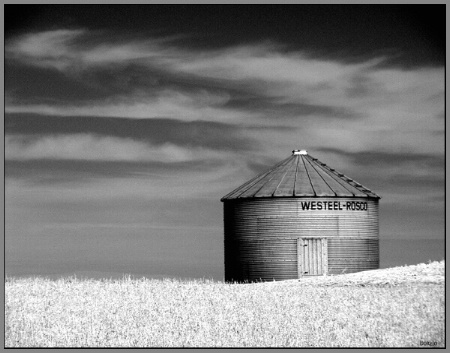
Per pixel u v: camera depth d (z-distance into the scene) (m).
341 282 58.31
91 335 41.06
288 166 76.19
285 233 71.19
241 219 73.50
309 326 43.25
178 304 48.78
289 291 54.31
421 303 48.75
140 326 42.75
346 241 71.56
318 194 71.19
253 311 46.59
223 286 57.72
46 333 41.59
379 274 60.12
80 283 58.09
